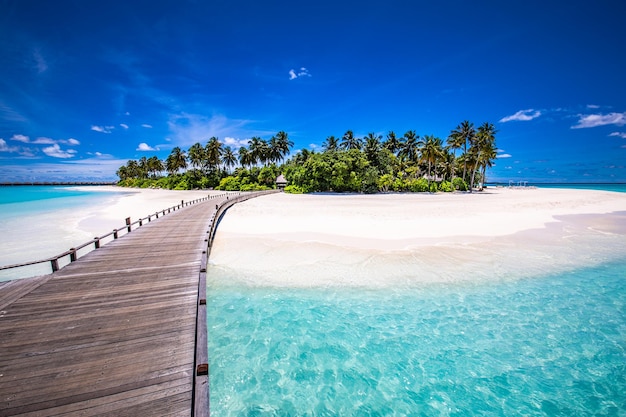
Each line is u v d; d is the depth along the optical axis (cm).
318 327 780
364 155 5706
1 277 1218
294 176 5969
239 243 1520
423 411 530
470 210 2733
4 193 8006
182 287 799
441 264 1216
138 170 14162
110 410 388
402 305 893
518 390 575
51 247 1562
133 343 536
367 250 1383
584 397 559
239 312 856
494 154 6600
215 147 8331
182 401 409
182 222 1914
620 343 711
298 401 549
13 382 430
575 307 880
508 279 1077
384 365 641
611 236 1680
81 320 614
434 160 6406
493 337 735
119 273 904
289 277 1098
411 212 2584
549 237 1641
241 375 611
